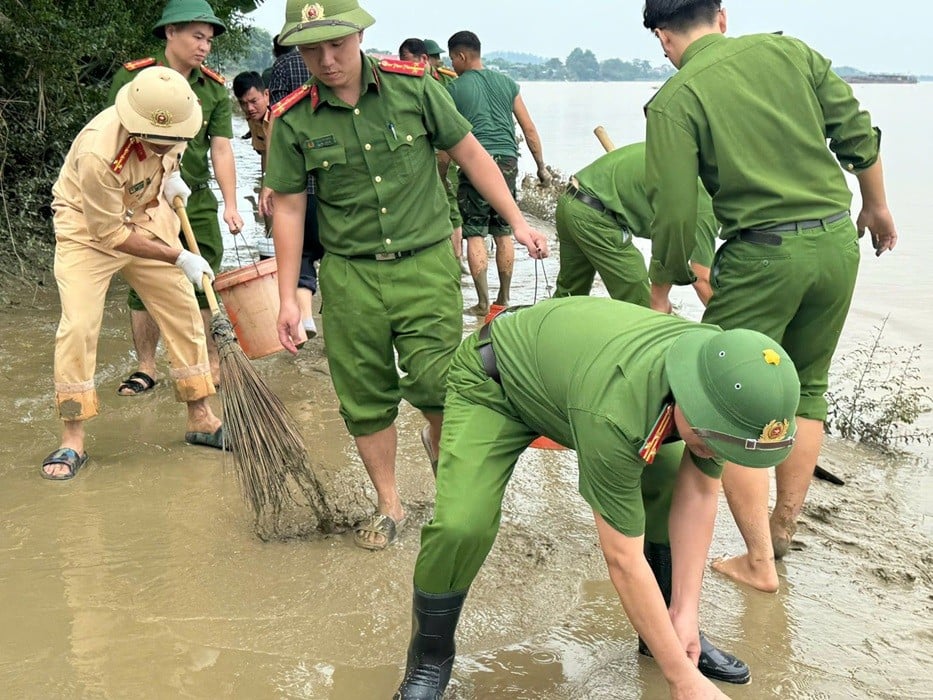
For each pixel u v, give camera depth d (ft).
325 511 13.60
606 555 9.00
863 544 13.82
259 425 13.06
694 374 8.26
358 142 12.30
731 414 8.04
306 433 16.97
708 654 10.64
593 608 11.99
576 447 8.84
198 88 18.39
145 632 11.21
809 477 13.08
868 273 30.25
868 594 12.50
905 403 18.15
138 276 15.51
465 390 10.02
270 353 17.51
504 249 24.39
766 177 11.94
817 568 13.14
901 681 10.69
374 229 12.55
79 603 11.73
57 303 23.52
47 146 25.03
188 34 17.80
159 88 13.83
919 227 37.47
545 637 11.41
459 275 13.19
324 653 10.94
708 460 9.73
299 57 21.31
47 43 23.67
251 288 17.16
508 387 9.62
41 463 15.46
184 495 14.52
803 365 12.97
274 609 11.73
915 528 14.47
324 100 12.26
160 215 15.72
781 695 10.44
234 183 19.25
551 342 9.35
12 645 10.92
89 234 14.94
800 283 12.01
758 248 12.05
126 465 15.52
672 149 12.05
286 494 13.53
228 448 16.15
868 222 13.50
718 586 12.56
